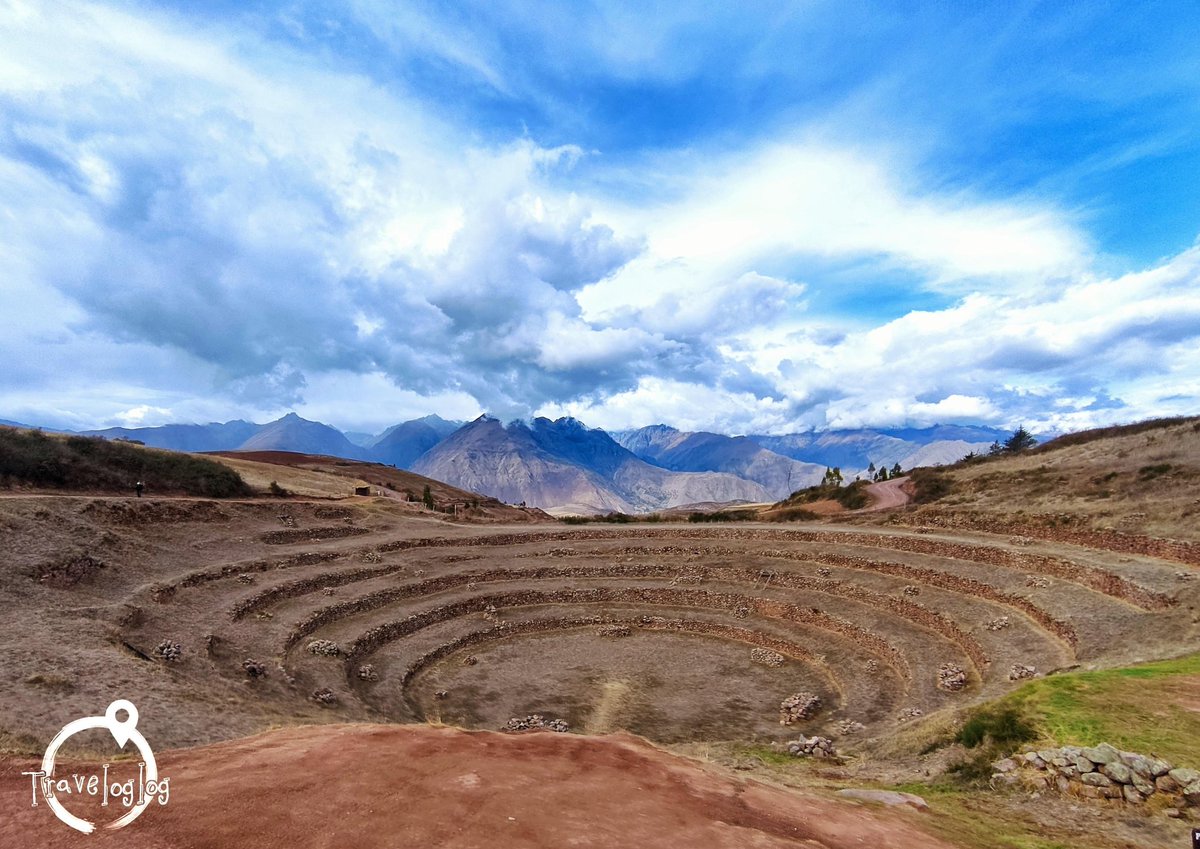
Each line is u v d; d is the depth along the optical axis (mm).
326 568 46875
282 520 55406
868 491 80812
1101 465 56188
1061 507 49156
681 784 13273
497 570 54375
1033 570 39250
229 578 39812
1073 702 18344
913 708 28422
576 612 48906
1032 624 33219
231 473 65438
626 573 55375
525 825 10328
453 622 45281
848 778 18266
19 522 34000
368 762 12984
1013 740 17359
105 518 40031
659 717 32188
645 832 10508
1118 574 33094
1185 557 34250
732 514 87875
